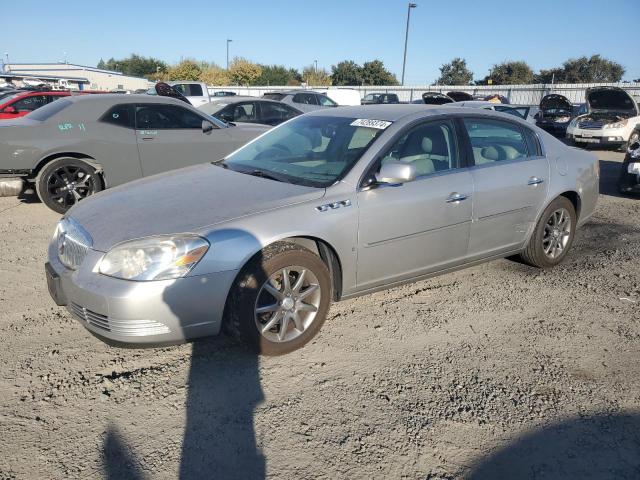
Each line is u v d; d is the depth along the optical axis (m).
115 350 3.43
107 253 2.96
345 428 2.70
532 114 16.05
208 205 3.29
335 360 3.33
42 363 3.26
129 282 2.87
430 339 3.62
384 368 3.25
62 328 3.72
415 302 4.21
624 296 4.39
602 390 3.05
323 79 63.09
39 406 2.84
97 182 6.99
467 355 3.42
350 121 4.16
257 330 3.19
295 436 2.63
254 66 55.09
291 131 4.45
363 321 3.86
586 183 5.04
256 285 3.12
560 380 3.15
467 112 4.31
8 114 12.77
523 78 63.50
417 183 3.81
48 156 6.63
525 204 4.50
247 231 3.11
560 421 2.77
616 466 2.47
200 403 2.88
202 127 7.24
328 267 3.55
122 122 7.02
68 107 6.83
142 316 2.88
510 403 2.92
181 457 2.48
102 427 2.68
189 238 2.97
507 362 3.34
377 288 3.82
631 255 5.45
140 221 3.13
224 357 3.35
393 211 3.65
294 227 3.24
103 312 2.90
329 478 2.37
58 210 6.80
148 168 7.23
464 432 2.68
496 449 2.57
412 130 3.93
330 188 3.49
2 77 33.81
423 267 3.99
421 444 2.59
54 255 3.40
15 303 4.13
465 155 4.16
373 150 3.70
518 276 4.81
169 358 3.33
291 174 3.79
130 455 2.49
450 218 3.98
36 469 2.39
